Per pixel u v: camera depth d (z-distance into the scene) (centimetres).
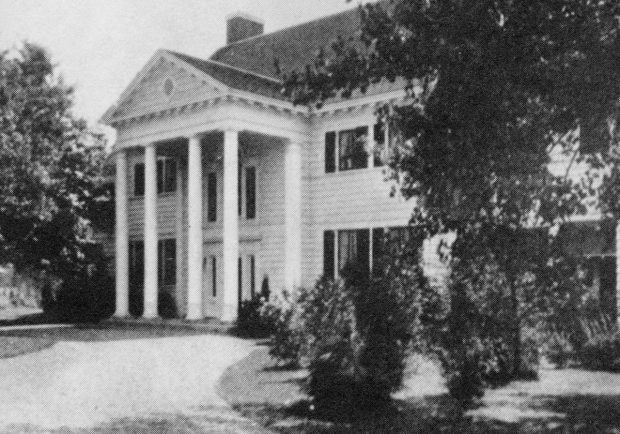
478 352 1209
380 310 1173
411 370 1400
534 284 688
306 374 1552
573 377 1457
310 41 3189
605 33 598
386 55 669
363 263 1344
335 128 2744
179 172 3166
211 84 2605
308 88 728
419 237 734
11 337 2366
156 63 2802
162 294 3155
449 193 651
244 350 2053
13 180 2784
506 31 612
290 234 2734
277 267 2817
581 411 1120
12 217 3070
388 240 798
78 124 3291
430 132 654
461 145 633
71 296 3419
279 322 1689
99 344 2183
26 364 1719
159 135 2847
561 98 617
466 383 1189
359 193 2664
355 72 702
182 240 3148
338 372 1150
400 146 691
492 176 643
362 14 676
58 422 1078
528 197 644
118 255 3056
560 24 600
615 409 1133
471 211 651
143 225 3362
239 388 1403
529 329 1357
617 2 586
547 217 645
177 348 2095
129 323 2925
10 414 1129
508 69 615
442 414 1119
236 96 2564
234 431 1030
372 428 1044
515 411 1129
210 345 2178
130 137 2970
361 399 1142
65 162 3338
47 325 3048
